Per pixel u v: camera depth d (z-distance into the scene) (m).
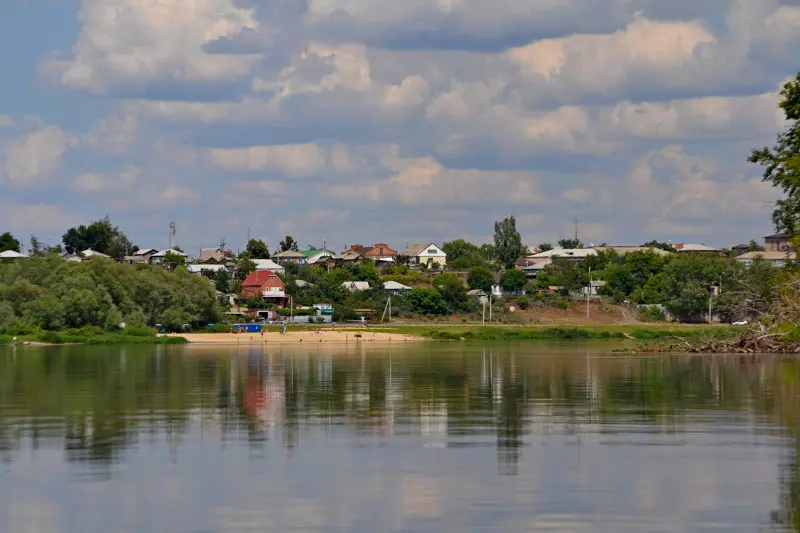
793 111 135.38
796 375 103.00
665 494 43.94
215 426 64.06
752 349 148.50
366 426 64.06
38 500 43.31
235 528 39.00
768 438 58.03
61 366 128.00
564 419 67.00
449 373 111.94
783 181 131.50
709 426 63.03
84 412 71.81
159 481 46.81
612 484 45.84
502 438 58.72
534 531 38.44
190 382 99.44
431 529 38.78
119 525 39.53
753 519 39.97
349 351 174.25
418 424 64.94
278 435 60.12
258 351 174.38
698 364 124.06
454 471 48.78
